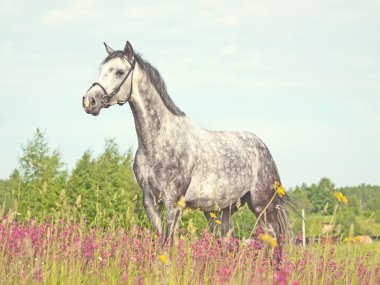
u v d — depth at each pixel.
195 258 7.46
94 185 39.88
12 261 6.85
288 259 8.33
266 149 11.55
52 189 37.09
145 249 7.91
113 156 44.03
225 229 10.91
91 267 7.54
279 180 11.72
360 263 7.98
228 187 10.23
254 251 7.79
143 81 9.23
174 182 9.33
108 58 9.22
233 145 10.62
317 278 7.63
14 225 7.59
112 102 9.04
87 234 8.29
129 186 43.19
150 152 9.26
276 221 11.35
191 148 9.62
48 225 8.11
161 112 9.36
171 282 6.02
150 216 9.33
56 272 6.52
